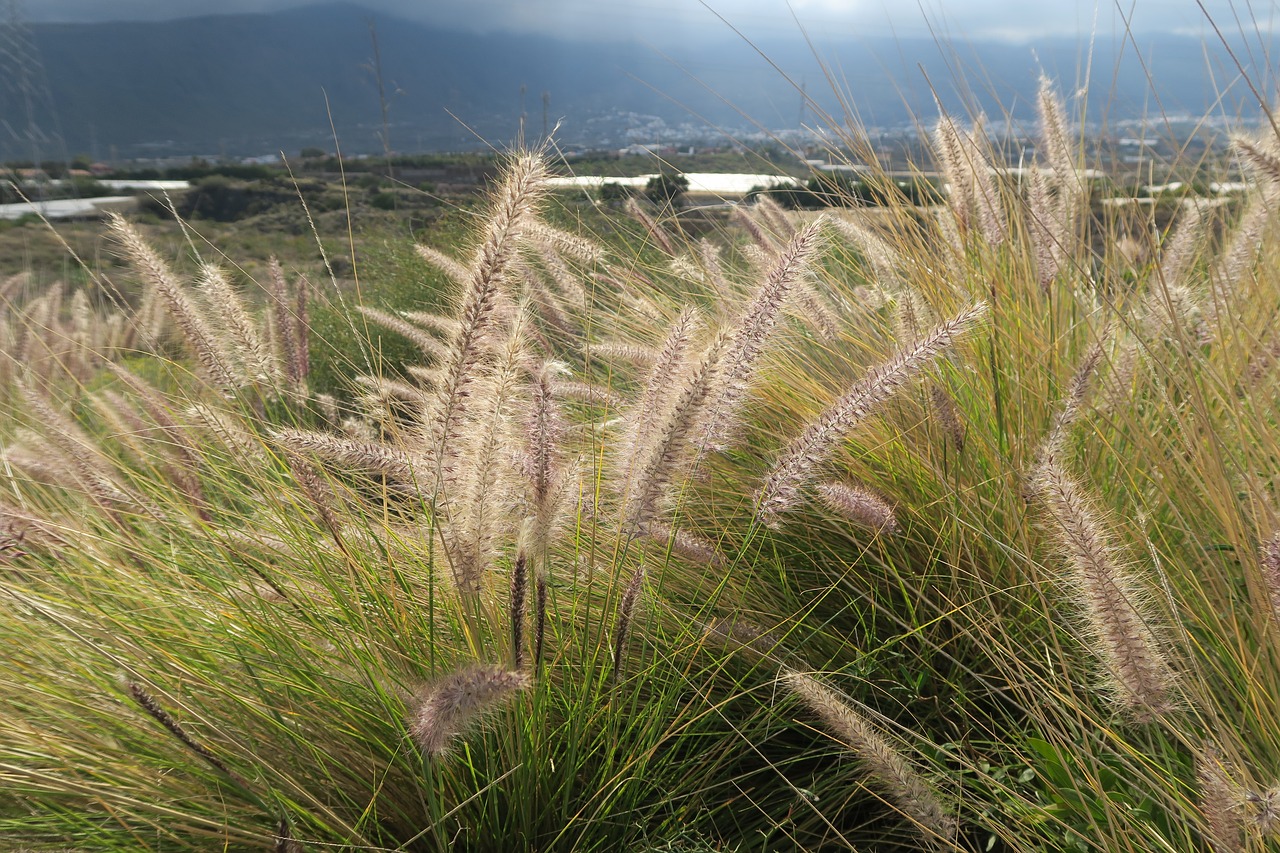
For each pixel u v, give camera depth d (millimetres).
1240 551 2051
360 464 2361
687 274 4203
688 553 2674
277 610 2523
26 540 2668
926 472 3051
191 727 2230
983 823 2148
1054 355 3309
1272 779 1812
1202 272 3717
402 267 7926
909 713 2762
